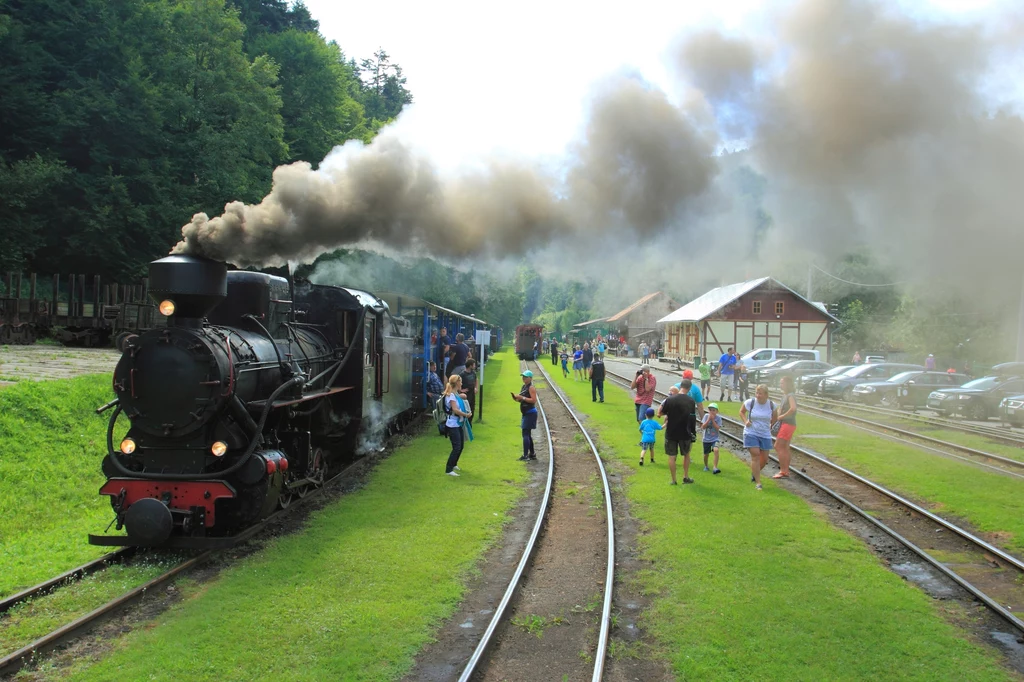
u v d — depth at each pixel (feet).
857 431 59.26
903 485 37.70
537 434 55.26
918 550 26.35
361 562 24.47
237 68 127.03
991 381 75.20
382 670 17.01
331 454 40.68
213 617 19.79
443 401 49.14
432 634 19.20
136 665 17.01
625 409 72.13
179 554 25.18
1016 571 25.03
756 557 25.26
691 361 142.51
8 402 38.63
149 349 25.67
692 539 27.20
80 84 111.04
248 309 31.53
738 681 16.58
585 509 32.99
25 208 100.73
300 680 16.47
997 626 20.29
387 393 45.96
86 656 17.65
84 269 114.62
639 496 34.76
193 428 25.48
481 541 27.30
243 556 25.17
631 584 23.07
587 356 110.52
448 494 34.65
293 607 20.59
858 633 19.07
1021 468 42.83
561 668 17.60
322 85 148.36
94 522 29.96
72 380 46.37
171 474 25.58
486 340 62.64
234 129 119.75
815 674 16.87
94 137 110.32
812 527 29.17
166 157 115.55
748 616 20.07
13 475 33.53
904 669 17.21
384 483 36.76
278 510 30.09
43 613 19.94
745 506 32.63
